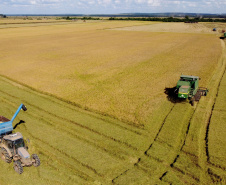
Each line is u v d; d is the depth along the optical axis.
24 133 15.81
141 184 11.07
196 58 39.38
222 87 24.16
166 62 36.50
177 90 21.20
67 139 14.98
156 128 16.08
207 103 20.31
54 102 21.25
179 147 13.92
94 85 25.28
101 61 37.69
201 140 14.58
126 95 22.02
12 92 23.73
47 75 29.62
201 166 12.07
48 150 13.77
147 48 51.31
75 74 29.91
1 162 12.75
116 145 14.22
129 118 17.23
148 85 25.02
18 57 41.97
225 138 14.42
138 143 14.30
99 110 18.70
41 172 11.95
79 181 11.33
